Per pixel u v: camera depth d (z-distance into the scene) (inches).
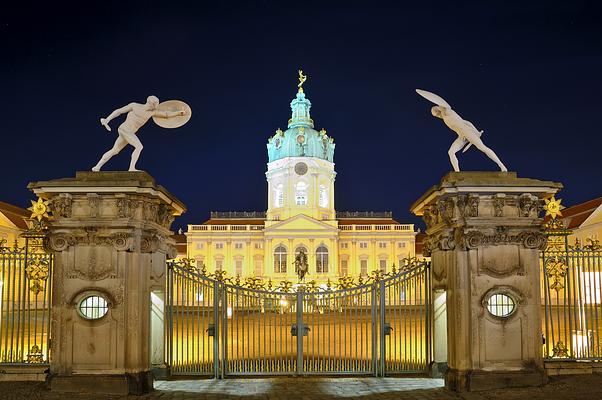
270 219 3139.8
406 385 526.3
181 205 590.6
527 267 507.2
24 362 525.7
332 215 3235.7
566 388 488.7
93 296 494.3
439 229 534.0
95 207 495.5
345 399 476.7
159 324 564.1
